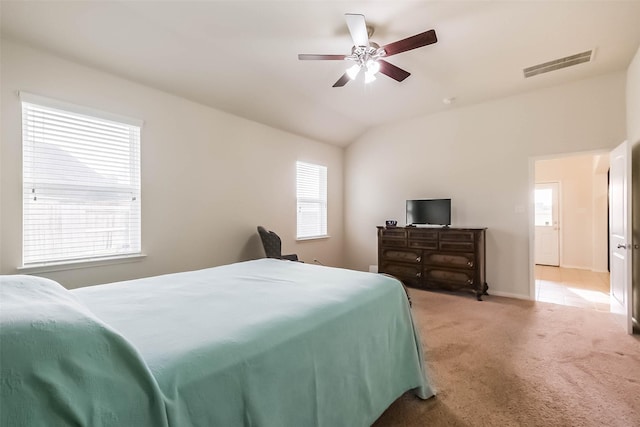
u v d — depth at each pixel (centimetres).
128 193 303
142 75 300
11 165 234
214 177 377
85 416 65
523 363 222
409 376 177
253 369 97
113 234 293
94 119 279
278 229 462
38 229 251
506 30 266
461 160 448
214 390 86
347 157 584
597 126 350
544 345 252
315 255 529
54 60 253
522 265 397
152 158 317
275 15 248
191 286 174
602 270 580
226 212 390
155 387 75
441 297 397
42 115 251
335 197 571
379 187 539
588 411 168
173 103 335
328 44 289
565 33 269
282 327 115
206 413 84
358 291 164
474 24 258
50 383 62
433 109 457
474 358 230
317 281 186
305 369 115
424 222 455
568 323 302
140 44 271
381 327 160
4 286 96
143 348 92
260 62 322
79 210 272
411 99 421
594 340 261
